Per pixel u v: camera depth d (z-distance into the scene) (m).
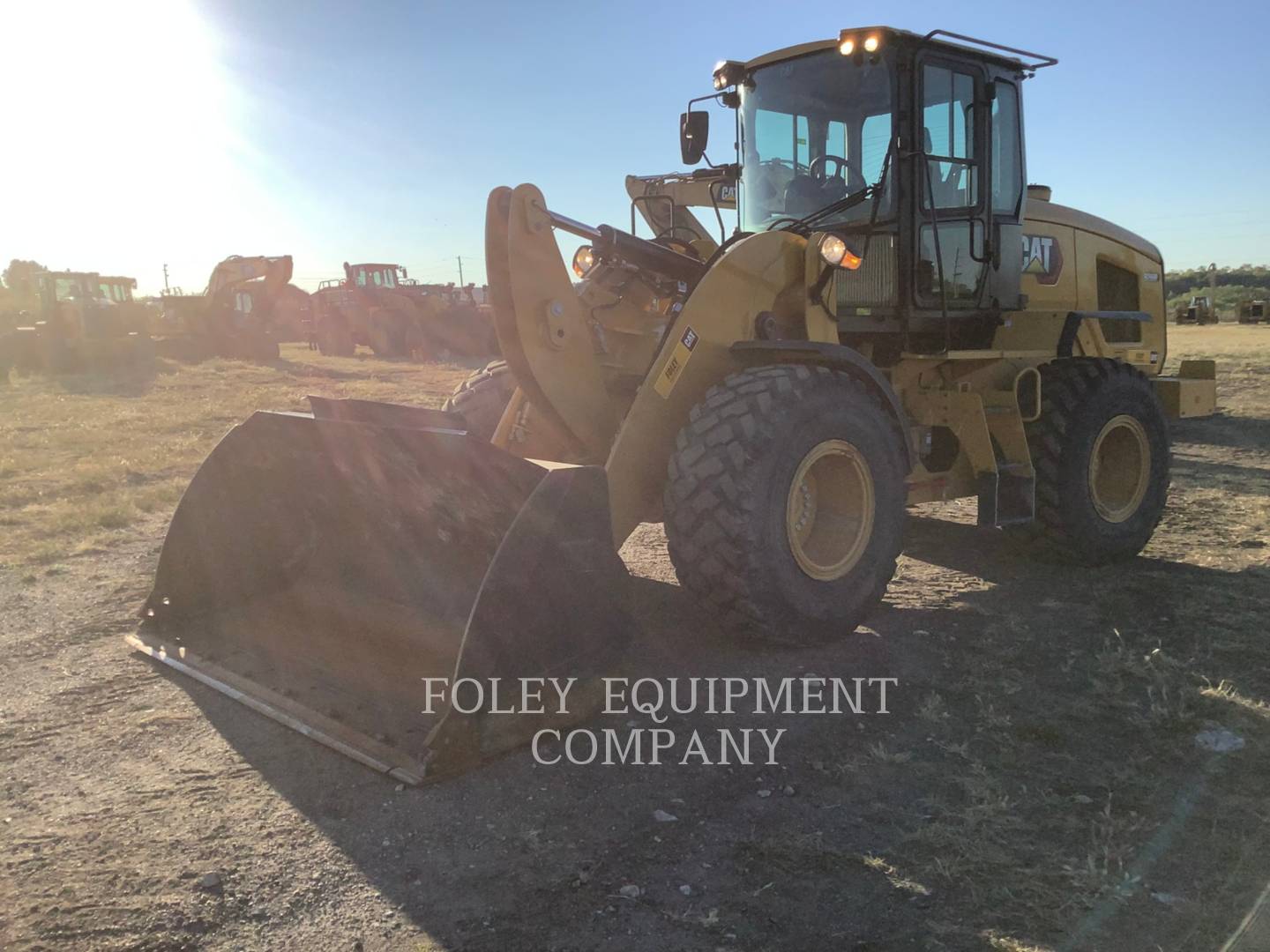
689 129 5.36
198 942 2.25
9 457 9.18
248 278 24.72
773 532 3.80
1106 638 4.18
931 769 3.06
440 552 3.89
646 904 2.39
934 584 5.08
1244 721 3.34
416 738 3.11
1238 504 6.86
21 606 4.76
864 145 4.69
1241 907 2.34
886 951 2.21
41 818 2.79
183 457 9.27
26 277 29.67
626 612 3.53
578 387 3.98
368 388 16.39
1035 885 2.44
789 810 2.82
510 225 3.71
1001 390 5.24
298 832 2.71
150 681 3.78
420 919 2.33
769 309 4.36
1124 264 7.36
